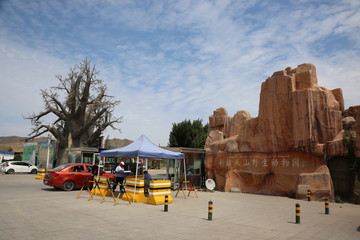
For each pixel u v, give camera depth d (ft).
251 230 27.32
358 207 46.16
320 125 55.83
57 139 140.36
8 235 23.17
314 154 55.26
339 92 61.67
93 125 151.53
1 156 171.01
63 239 22.36
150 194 43.88
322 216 36.63
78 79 146.10
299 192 53.36
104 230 25.75
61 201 43.16
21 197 46.29
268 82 64.28
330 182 52.19
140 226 27.89
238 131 74.54
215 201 49.08
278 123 61.21
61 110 152.25
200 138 141.59
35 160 142.10
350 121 56.29
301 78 61.26
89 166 61.72
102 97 152.46
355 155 51.44
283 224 30.76
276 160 60.85
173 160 73.92
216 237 24.29
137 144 51.08
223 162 70.23
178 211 37.47
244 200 51.44
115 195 52.65
